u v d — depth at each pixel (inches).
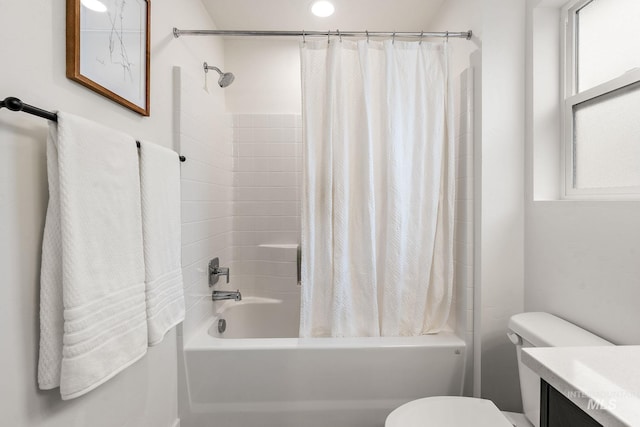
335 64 57.6
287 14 79.8
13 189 27.2
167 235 46.8
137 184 39.2
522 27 58.3
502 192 58.6
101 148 32.7
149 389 48.9
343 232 58.2
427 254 60.7
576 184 52.9
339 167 57.9
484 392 58.5
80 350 29.0
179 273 50.5
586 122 50.7
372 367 57.6
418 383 58.2
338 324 59.6
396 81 59.1
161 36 54.3
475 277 60.2
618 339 41.0
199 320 67.9
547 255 53.3
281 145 95.5
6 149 26.6
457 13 67.4
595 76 50.0
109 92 38.5
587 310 45.6
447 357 58.7
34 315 29.1
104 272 32.6
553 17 56.1
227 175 91.2
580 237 46.8
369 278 59.4
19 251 27.8
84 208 30.1
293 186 95.8
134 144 38.9
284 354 57.1
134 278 37.7
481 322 58.8
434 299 62.6
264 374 57.3
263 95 96.2
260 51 95.4
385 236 60.6
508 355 58.7
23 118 28.1
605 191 46.4
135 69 44.9
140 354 38.3
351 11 78.4
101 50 37.4
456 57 67.9
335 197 58.3
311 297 59.7
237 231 95.9
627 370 22.9
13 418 27.3
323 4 75.8
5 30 26.2
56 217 29.0
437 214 61.1
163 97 54.8
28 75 28.3
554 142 56.2
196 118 66.8
